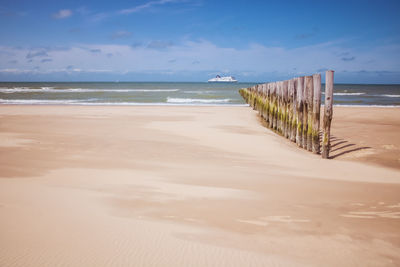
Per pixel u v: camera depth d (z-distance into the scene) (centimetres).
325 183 520
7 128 1102
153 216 332
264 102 1633
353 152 868
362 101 3344
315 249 269
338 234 304
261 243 276
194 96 3825
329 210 378
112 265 225
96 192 414
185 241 272
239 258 245
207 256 246
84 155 693
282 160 727
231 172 576
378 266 244
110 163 621
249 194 432
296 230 310
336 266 241
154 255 243
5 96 3394
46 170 539
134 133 1027
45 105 2302
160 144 855
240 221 328
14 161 605
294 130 1003
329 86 760
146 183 471
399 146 948
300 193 449
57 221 304
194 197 407
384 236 304
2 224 291
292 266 236
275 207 379
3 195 383
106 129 1105
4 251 238
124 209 351
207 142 906
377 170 665
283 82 1150
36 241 258
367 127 1391
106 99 3161
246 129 1173
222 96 3884
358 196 446
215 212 353
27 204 352
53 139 891
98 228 292
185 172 562
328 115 768
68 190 418
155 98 3359
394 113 1961
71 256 235
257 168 628
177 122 1338
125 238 271
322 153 787
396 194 464
